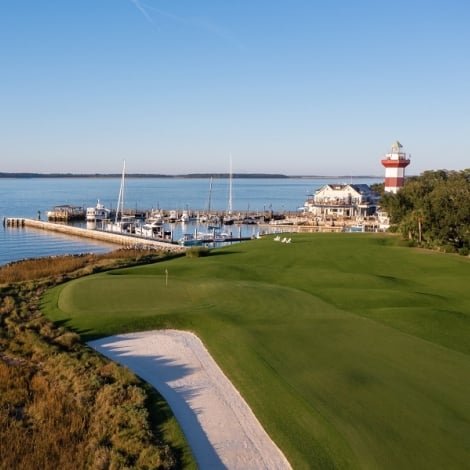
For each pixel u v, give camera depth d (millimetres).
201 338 28250
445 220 64875
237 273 47281
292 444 17234
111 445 18297
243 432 18359
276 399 20297
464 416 18703
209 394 21531
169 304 34312
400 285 43625
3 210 186000
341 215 139250
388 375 22266
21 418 20953
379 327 29062
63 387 23156
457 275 49062
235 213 156750
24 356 27234
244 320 30266
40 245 104062
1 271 56094
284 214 151500
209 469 16266
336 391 20672
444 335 28281
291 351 25016
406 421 18312
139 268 49594
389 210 86500
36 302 37531
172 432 18547
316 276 46250
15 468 17375
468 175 92625
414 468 15617
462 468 15594
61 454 17969
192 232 127438
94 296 36656
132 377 23062
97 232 114125
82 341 28375
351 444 16891
